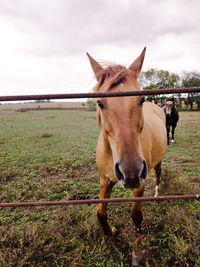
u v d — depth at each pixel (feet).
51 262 8.52
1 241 9.27
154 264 8.43
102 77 7.23
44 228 9.94
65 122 76.23
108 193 9.08
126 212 11.44
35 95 5.10
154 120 11.82
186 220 10.00
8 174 18.40
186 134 39.40
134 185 5.76
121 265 8.32
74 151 27.71
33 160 23.44
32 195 14.42
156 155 11.16
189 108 97.71
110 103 6.34
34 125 67.15
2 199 13.96
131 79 6.75
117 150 6.12
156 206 11.66
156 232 9.96
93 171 19.27
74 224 10.55
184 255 8.41
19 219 11.61
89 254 8.78
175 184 14.06
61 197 14.05
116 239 9.62
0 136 43.47
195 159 21.83
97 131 49.90
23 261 8.25
